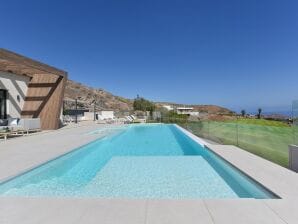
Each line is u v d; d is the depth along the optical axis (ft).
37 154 25.53
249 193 15.57
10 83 53.42
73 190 16.61
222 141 33.99
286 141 20.84
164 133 55.11
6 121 46.16
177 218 10.05
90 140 36.88
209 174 19.69
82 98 230.68
